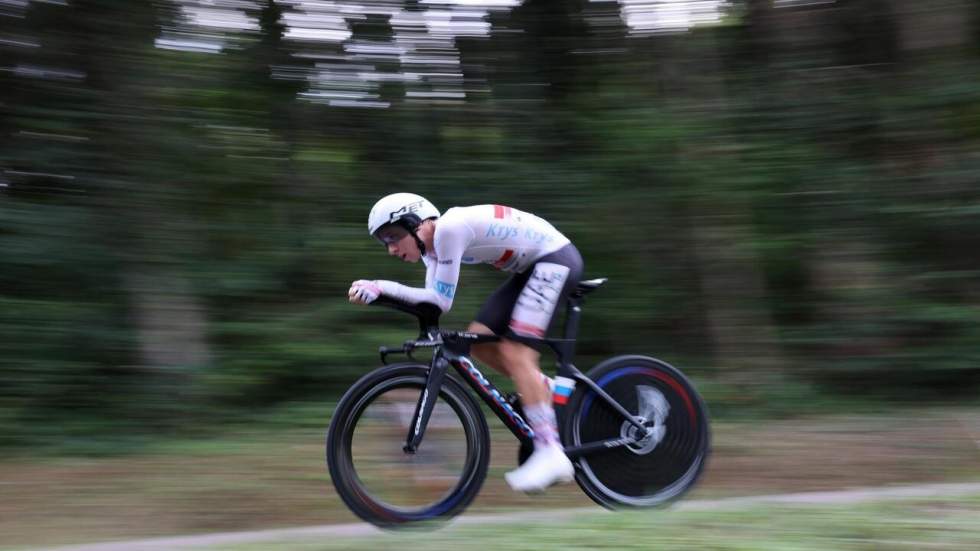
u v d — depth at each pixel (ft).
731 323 28.43
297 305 27.37
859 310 27.63
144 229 25.48
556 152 29.99
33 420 23.61
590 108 29.91
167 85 26.43
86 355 24.57
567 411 16.60
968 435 23.31
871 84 29.09
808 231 28.22
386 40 29.58
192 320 25.66
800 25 29.58
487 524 15.29
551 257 16.48
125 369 24.91
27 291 24.66
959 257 28.14
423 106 29.68
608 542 13.34
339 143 29.19
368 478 15.60
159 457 22.24
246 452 22.41
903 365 27.25
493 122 29.86
